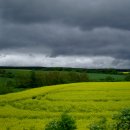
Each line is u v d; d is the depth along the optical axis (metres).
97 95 37.41
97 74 111.12
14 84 84.50
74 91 42.34
